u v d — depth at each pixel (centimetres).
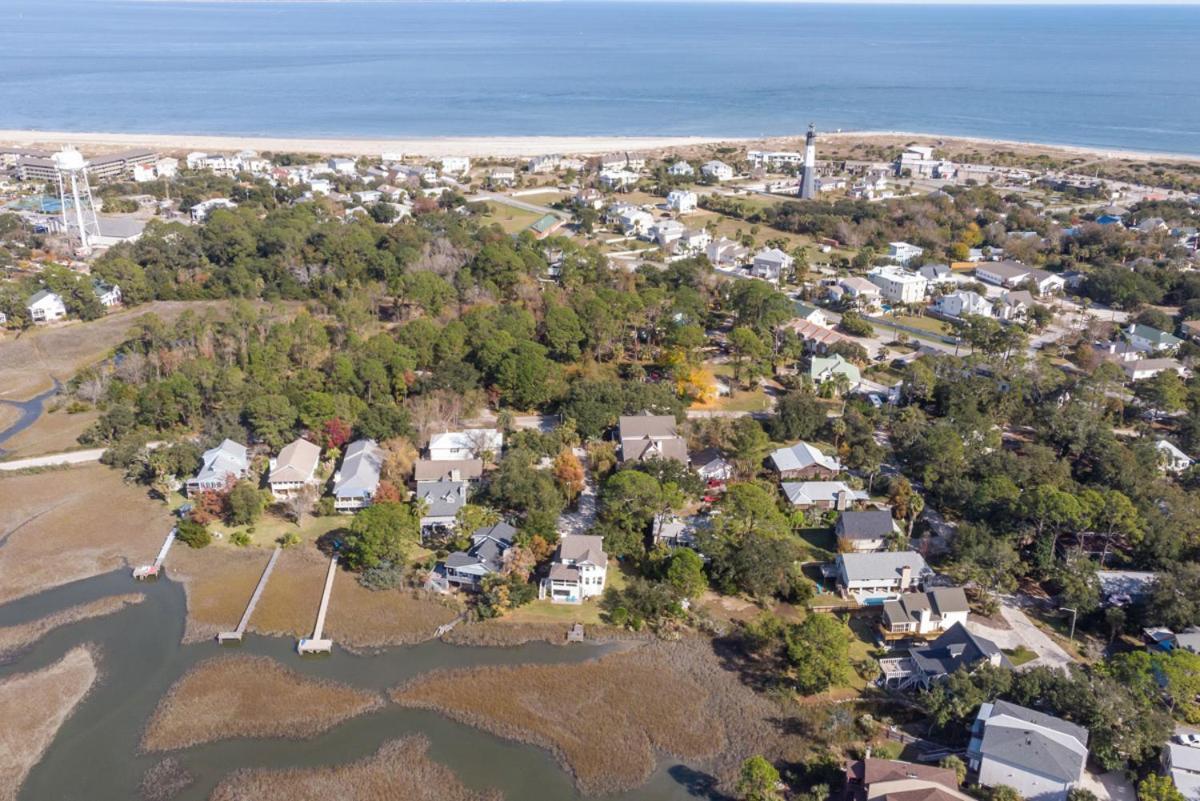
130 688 7650
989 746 6419
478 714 7400
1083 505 9081
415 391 12925
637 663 8012
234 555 9594
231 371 12762
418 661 8012
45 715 7319
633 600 8744
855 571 8844
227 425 11606
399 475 10706
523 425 12462
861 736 7056
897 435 11631
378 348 13225
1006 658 7600
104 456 11594
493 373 13112
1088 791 6134
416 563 9350
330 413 11600
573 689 7688
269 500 10419
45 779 6669
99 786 6625
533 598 8781
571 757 6962
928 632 8256
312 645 8075
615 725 7288
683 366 13450
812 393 13162
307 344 13712
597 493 10569
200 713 7356
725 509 9356
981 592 8712
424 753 6988
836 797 6469
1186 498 9731
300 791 6606
